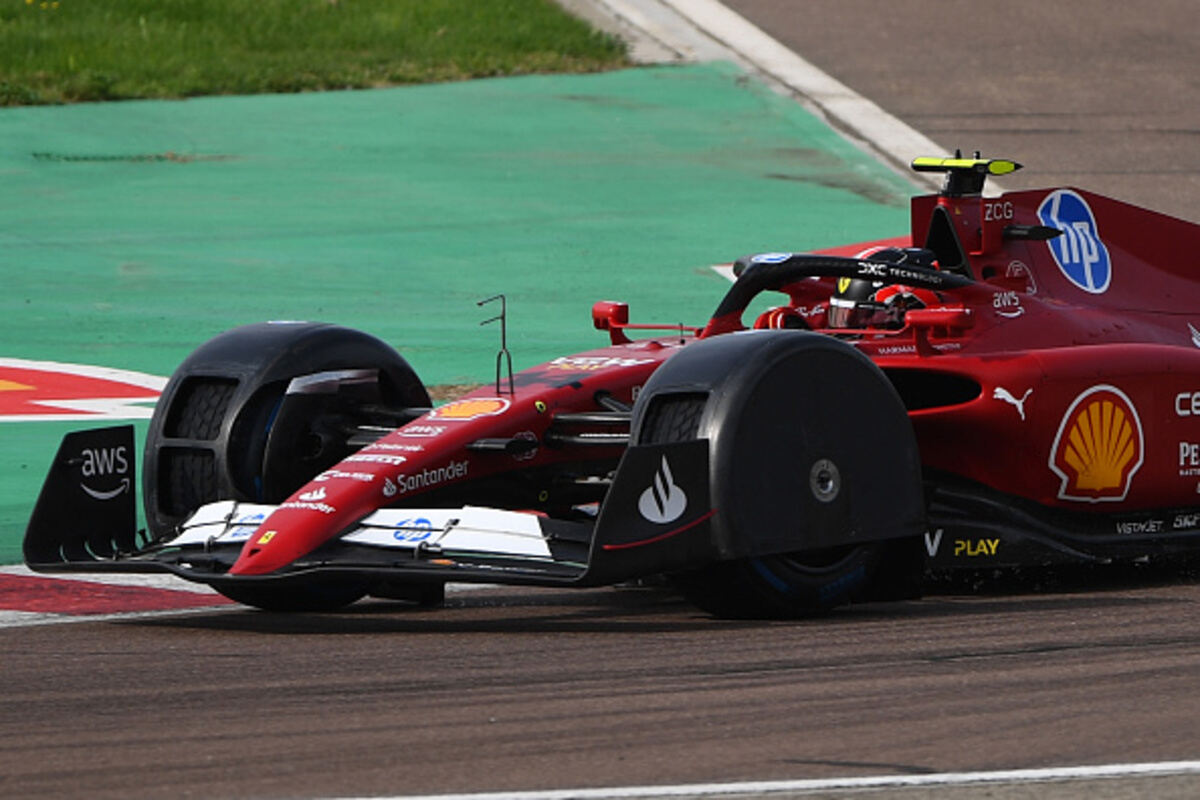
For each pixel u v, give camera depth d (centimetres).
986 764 1623
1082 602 2498
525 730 1758
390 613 2505
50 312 4956
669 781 1577
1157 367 2695
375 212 6178
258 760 1664
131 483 2505
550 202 6347
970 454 2577
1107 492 2656
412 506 2328
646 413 2253
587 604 2553
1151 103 7869
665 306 5128
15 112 7262
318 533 2238
